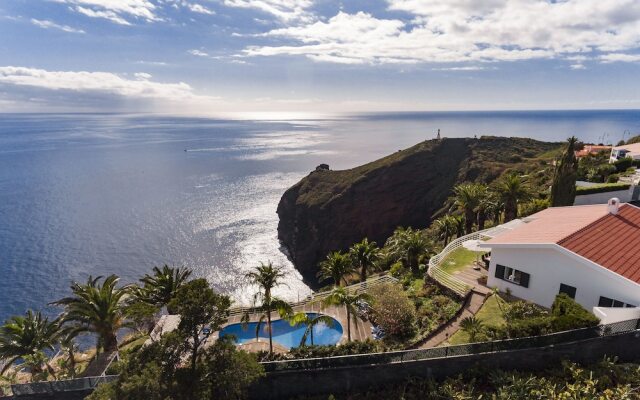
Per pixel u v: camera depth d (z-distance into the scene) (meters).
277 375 22.53
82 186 170.62
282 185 181.12
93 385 23.25
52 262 90.50
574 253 25.69
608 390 17.62
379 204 107.31
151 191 164.25
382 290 31.02
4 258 91.75
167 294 32.25
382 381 22.22
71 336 30.53
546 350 20.91
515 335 22.09
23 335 30.03
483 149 114.75
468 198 48.84
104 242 103.94
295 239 107.31
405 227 105.50
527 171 89.38
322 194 112.81
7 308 70.69
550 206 47.34
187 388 16.36
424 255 43.31
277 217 132.25
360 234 105.50
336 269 40.12
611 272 24.05
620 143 104.88
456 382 20.77
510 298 29.83
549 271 27.50
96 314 30.53
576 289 26.06
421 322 29.09
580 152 92.69
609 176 56.94
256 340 31.62
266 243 110.62
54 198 147.88
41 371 30.25
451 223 51.72
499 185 49.16
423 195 108.94
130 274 86.12
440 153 117.56
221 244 106.19
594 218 32.12
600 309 23.02
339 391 22.48
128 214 129.38
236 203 148.75
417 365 21.88
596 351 20.52
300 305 37.44
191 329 16.75
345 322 32.69
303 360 22.45
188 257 96.38
